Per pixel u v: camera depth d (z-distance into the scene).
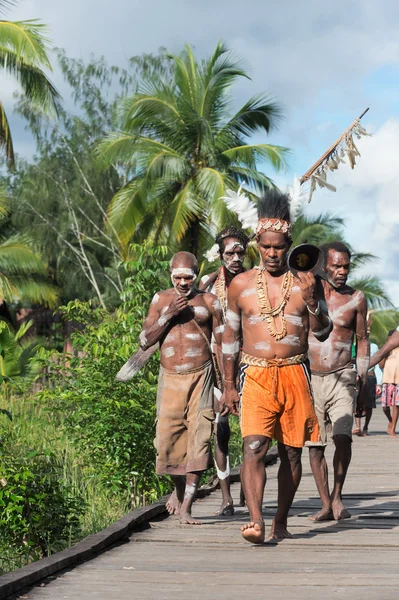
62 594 6.59
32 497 10.74
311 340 9.48
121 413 13.71
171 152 35.50
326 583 6.81
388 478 13.43
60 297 47.47
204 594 6.53
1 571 10.23
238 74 36.25
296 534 8.80
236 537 8.75
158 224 36.38
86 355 17.16
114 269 44.75
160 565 7.57
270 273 8.13
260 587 6.72
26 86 30.05
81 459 15.95
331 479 13.29
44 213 46.75
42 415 20.78
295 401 7.99
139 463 13.88
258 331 8.03
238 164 37.19
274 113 36.25
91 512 12.65
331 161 8.80
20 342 42.28
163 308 9.39
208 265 31.91
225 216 32.62
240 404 8.13
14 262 40.75
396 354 21.19
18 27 28.50
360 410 9.66
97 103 48.81
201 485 12.25
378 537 8.58
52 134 48.06
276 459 16.17
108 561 7.76
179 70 36.69
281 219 8.04
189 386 9.20
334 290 9.52
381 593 6.48
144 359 9.54
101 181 47.03
